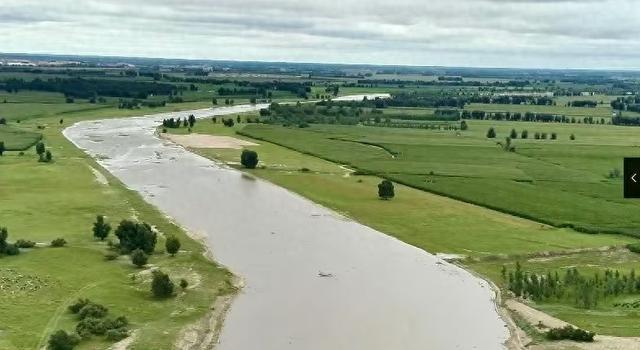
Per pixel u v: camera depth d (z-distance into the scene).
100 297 84.56
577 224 128.75
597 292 91.31
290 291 92.44
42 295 84.38
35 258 98.12
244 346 75.19
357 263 104.88
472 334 79.50
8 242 105.62
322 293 91.81
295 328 80.19
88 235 112.44
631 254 113.00
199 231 119.88
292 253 109.19
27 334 73.00
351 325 81.31
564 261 108.81
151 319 80.62
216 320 82.31
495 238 119.69
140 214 128.12
